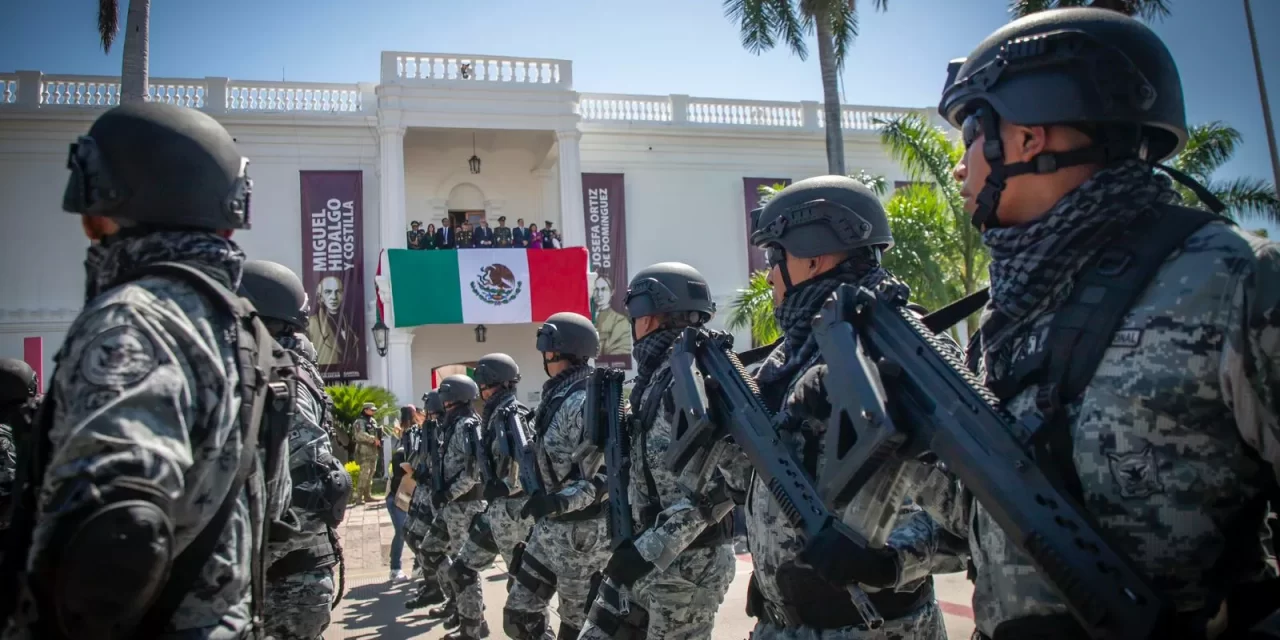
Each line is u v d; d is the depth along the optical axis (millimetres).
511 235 20656
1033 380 1661
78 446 1574
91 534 1500
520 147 22766
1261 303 1393
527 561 4734
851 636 2357
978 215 1834
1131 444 1506
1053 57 1667
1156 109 1667
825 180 2764
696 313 3992
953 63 2012
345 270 20562
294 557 3707
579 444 4711
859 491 2041
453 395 7391
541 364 22109
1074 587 1457
